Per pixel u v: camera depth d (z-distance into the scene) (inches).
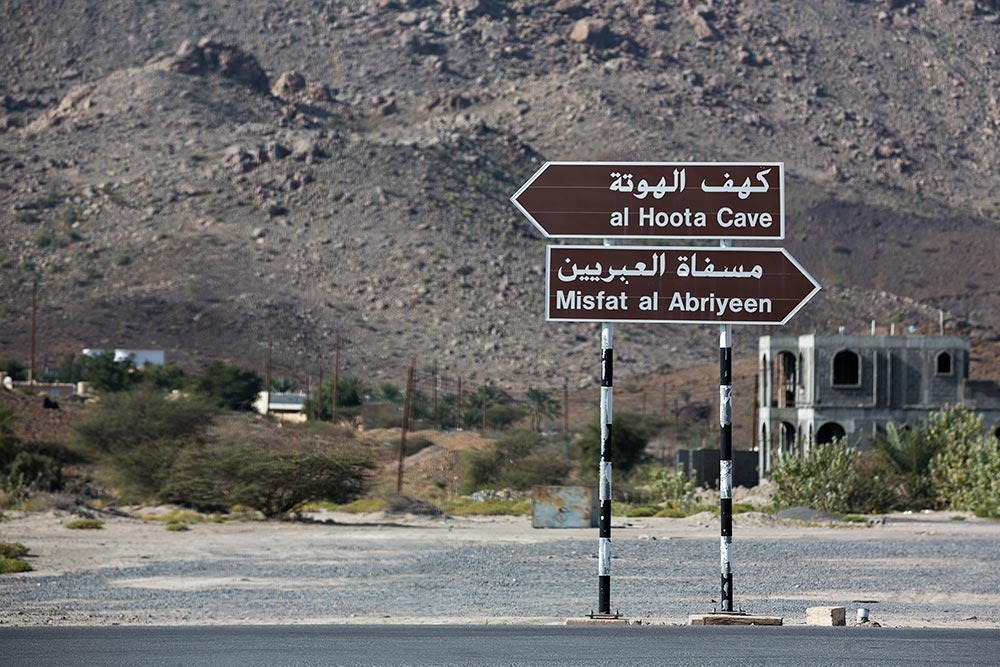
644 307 1733.5
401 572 2819.9
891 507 4830.2
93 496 5821.9
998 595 2309.3
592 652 1296.8
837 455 4862.2
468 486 7126.0
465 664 1210.6
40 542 3678.6
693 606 2132.1
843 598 2263.8
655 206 1744.6
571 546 3489.2
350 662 1227.2
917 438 5059.1
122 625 1770.4
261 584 2581.2
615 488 6028.5
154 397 6850.4
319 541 3774.6
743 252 1728.6
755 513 4749.0
